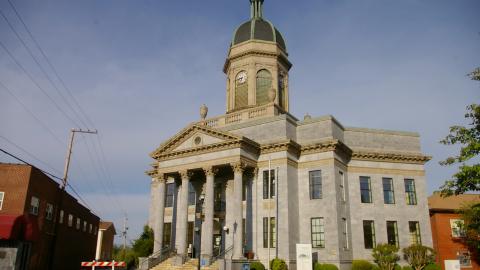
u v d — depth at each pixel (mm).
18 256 29984
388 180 41562
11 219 28750
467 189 28391
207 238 36438
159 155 42500
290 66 52812
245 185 39938
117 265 30172
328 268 34281
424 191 41875
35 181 33156
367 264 35875
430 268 36594
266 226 37688
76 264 51094
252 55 49906
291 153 39250
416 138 44219
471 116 28938
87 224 56750
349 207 39438
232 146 38156
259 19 53469
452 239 43312
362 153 41281
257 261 35688
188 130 41219
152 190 51281
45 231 36875
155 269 37062
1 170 31484
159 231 40188
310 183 38938
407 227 40125
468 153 28312
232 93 50094
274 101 44188
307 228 37688
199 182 44125
